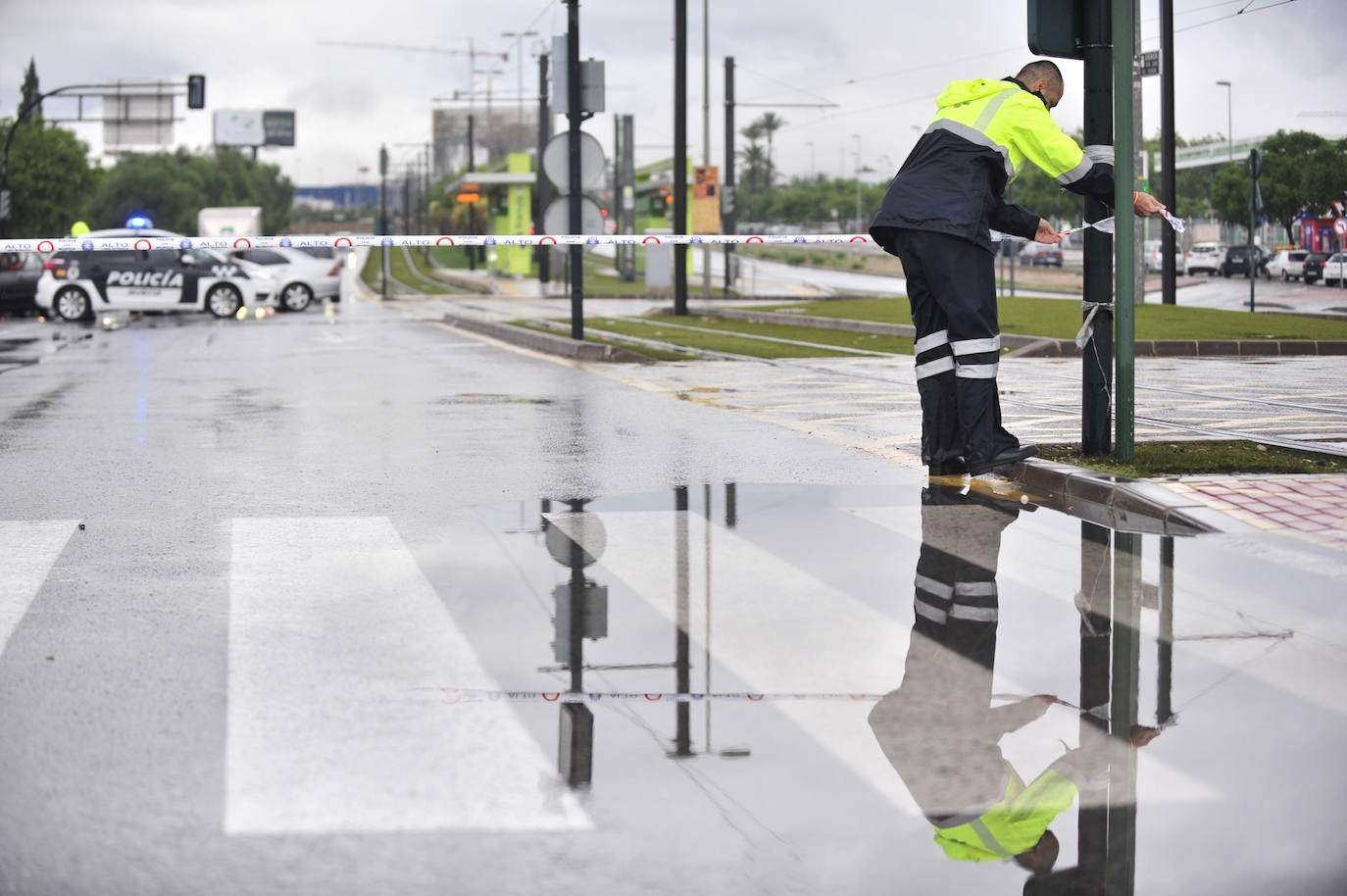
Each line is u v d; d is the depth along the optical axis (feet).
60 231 447.42
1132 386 43.70
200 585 31.12
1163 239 162.30
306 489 44.24
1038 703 22.45
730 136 284.20
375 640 26.53
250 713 22.29
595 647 25.93
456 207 586.04
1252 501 38.19
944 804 18.31
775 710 22.16
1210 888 15.89
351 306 245.45
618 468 47.88
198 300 195.21
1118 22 42.24
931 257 42.19
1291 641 25.89
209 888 16.05
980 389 42.88
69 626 27.68
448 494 42.93
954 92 43.52
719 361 100.48
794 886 15.97
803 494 42.01
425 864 16.65
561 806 18.34
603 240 92.53
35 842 17.31
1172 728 21.21
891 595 29.63
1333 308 193.16
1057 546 34.24
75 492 44.14
